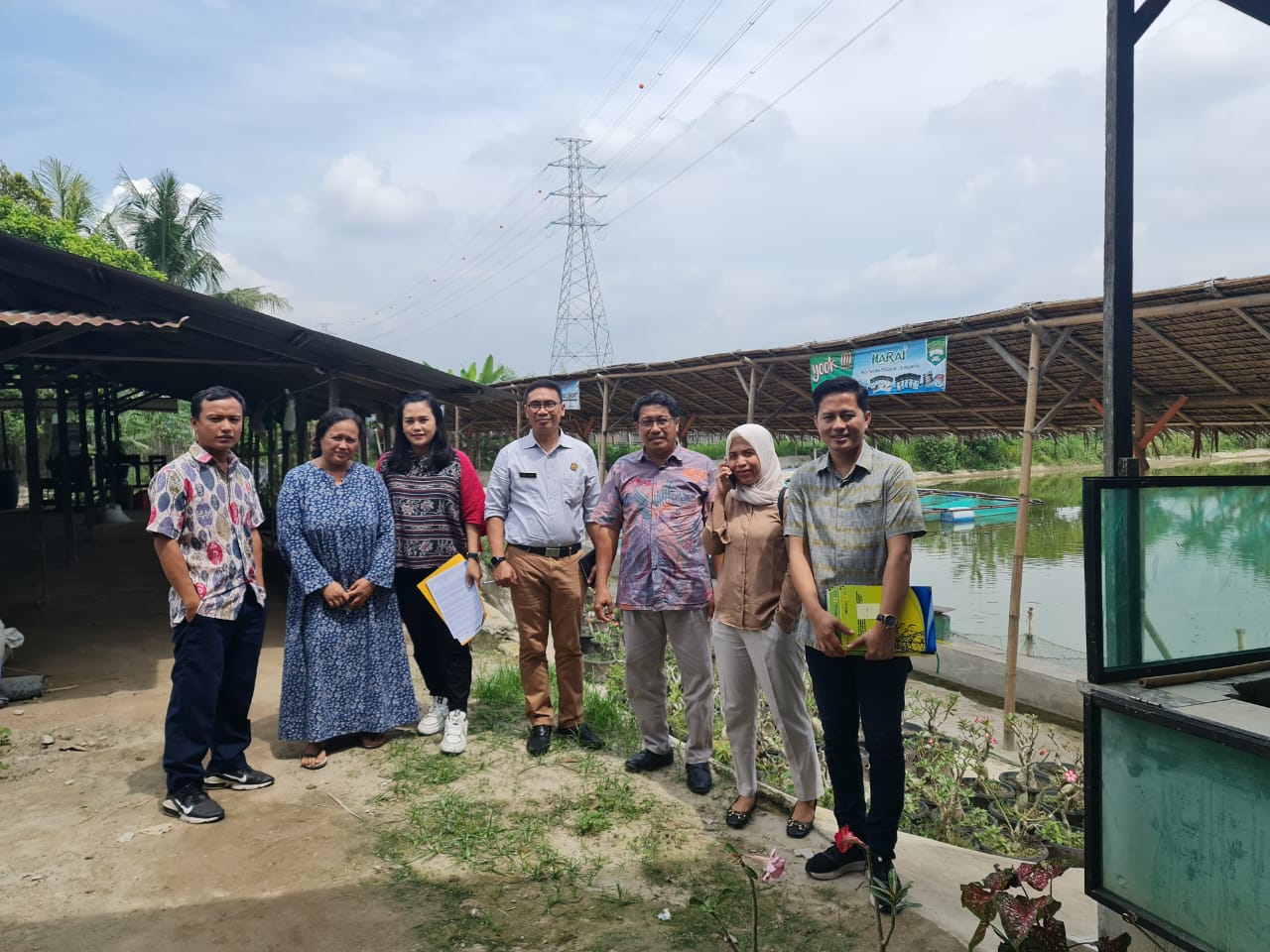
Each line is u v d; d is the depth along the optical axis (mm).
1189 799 1926
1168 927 1971
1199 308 5742
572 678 4285
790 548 2938
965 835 4137
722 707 3447
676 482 3768
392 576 4105
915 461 31484
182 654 3396
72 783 3766
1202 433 8906
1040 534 18609
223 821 3400
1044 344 7348
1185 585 2287
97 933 2645
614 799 3621
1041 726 6832
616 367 13477
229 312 6660
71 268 6086
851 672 2893
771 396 12812
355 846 3211
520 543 4133
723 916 2758
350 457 4105
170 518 3324
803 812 3334
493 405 20781
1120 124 2258
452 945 2598
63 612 7316
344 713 4012
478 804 3561
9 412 20656
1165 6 2260
